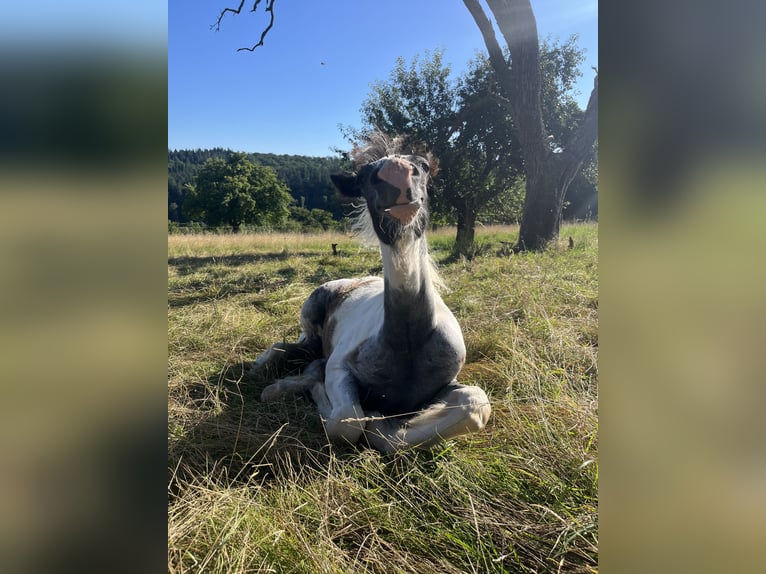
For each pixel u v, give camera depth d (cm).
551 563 145
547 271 563
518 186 1582
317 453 211
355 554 152
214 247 1366
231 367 333
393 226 206
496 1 950
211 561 141
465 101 1533
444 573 142
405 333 224
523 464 189
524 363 276
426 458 203
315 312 352
